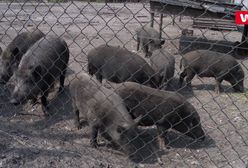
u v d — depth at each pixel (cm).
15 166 548
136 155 624
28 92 702
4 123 675
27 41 848
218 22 923
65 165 559
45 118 718
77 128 687
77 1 1920
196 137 662
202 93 866
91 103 632
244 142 635
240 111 736
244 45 1091
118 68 805
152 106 646
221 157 621
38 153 575
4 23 1398
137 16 1709
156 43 1066
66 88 830
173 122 650
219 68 856
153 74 819
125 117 609
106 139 634
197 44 1196
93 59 829
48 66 735
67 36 1269
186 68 887
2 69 827
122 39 1273
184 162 611
